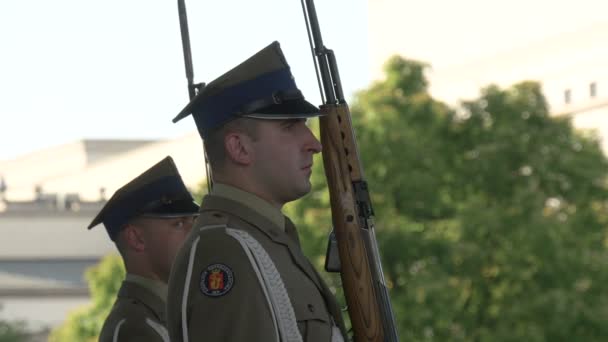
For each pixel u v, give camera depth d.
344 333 5.26
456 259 38.62
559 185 42.47
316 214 38.50
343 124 5.58
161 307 7.40
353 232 5.51
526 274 38.69
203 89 5.28
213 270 4.96
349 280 5.50
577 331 37.81
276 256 5.11
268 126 5.21
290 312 4.98
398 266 39.38
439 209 40.91
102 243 102.94
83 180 134.00
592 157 42.75
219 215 5.21
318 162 39.25
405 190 39.84
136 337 7.27
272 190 5.26
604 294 38.62
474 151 43.41
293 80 5.30
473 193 43.19
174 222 7.44
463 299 38.72
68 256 103.25
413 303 37.34
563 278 38.75
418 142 41.31
